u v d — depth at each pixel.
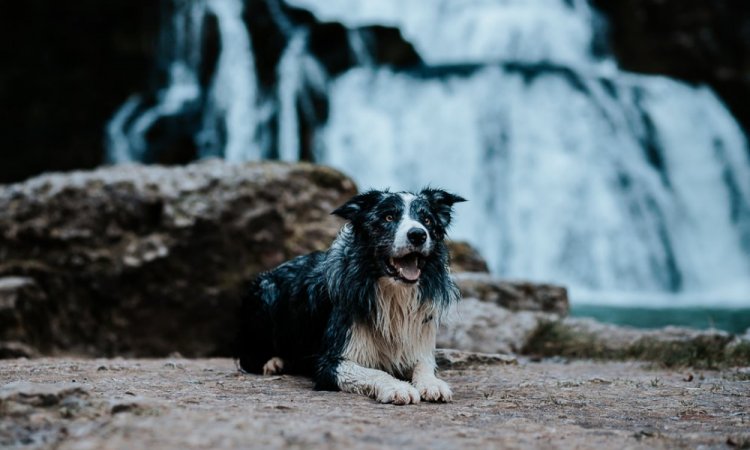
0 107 23.45
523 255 22.52
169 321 10.77
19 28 23.67
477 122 23.61
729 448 3.71
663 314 16.48
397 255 5.27
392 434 3.74
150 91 24.56
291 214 11.48
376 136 23.97
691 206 24.38
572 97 24.11
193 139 23.88
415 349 5.61
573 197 22.83
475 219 22.95
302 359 6.05
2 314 9.78
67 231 10.86
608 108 24.34
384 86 24.72
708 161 25.38
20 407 3.79
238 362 7.12
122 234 10.93
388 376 5.11
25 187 11.27
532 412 4.71
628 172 23.64
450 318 6.18
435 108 23.97
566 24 29.84
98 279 10.68
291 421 3.89
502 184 23.05
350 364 5.33
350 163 23.86
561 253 22.42
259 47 24.95
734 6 29.50
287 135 24.09
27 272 10.66
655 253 23.11
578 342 8.90
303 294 6.02
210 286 10.82
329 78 25.27
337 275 5.55
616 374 7.02
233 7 25.36
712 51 28.45
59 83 23.83
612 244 22.67
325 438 3.50
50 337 10.45
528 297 10.65
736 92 27.69
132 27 24.56
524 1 30.36
